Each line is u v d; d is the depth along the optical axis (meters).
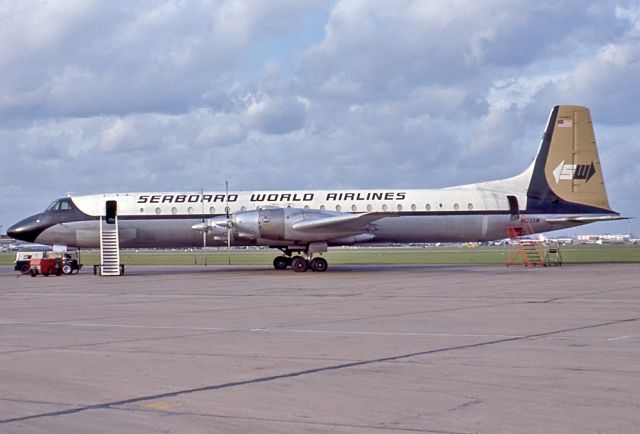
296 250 42.53
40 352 13.09
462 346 13.20
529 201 43.75
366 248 134.50
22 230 42.50
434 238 42.78
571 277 34.22
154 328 16.58
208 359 12.19
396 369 11.08
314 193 42.56
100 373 11.03
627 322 16.55
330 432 7.73
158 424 8.09
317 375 10.70
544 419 8.10
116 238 41.62
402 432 7.70
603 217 44.06
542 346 13.07
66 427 8.00
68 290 29.98
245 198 42.25
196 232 42.00
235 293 27.09
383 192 42.75
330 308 20.81
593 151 44.41
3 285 33.72
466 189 43.62
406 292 26.34
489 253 84.06
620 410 8.45
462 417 8.23
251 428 7.91
